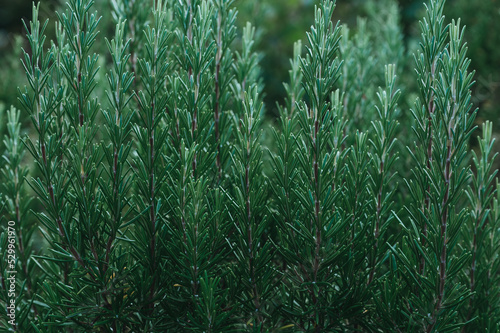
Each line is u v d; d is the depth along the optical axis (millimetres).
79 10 1102
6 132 1632
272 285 1133
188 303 1122
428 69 1099
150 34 1104
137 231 1127
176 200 1101
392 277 1109
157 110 1100
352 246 1118
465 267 1217
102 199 1120
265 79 3074
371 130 1369
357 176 1127
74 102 1124
